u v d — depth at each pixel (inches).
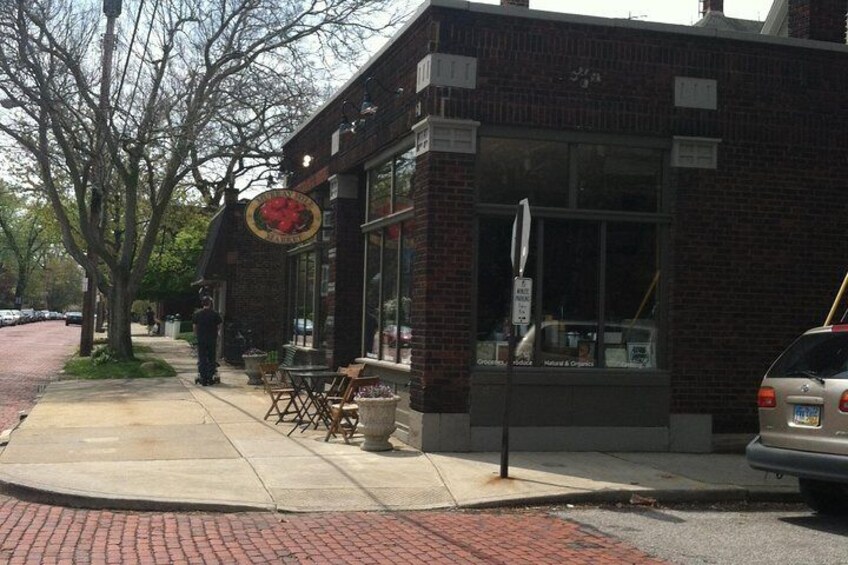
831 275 474.9
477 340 436.5
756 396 460.1
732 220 462.9
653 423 450.0
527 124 440.8
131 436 450.3
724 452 454.3
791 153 473.1
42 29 819.4
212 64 920.9
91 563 242.8
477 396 430.6
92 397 631.8
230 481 348.8
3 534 271.6
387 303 512.1
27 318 3400.6
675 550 272.7
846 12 550.3
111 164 951.6
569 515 324.5
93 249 930.1
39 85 837.2
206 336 741.3
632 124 452.1
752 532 299.9
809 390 304.8
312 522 300.5
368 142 532.7
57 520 294.0
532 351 441.4
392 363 489.7
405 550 266.1
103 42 887.1
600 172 455.5
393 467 385.7
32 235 3659.0
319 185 663.1
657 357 455.8
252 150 972.6
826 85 480.7
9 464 370.9
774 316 465.4
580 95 447.5
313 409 571.5
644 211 459.2
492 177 442.0
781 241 469.1
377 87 518.9
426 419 424.2
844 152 480.7
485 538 284.0
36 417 520.7
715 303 458.6
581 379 441.4
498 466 394.3
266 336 1019.3
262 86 945.5
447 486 353.7
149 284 1770.4
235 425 496.1
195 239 1729.8
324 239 670.5
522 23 442.3
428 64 432.1
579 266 450.0
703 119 461.7
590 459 419.2
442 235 428.1
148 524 291.4
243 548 263.4
